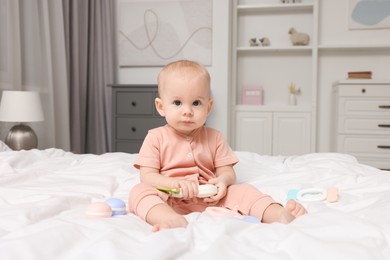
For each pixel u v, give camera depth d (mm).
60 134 3152
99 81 3736
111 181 1272
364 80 3465
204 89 1087
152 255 527
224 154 1224
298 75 4090
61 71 3135
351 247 535
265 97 4160
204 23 3762
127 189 1236
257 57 4152
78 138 3426
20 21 2797
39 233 617
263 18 4105
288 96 4109
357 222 625
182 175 1141
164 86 1100
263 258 535
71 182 1245
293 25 4051
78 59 3438
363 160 3520
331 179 1232
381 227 625
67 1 3279
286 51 4090
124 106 3461
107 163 1541
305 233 603
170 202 998
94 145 3756
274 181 1300
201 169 1176
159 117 3395
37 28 2861
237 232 675
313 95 3811
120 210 917
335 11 3969
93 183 1233
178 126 1098
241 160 1624
